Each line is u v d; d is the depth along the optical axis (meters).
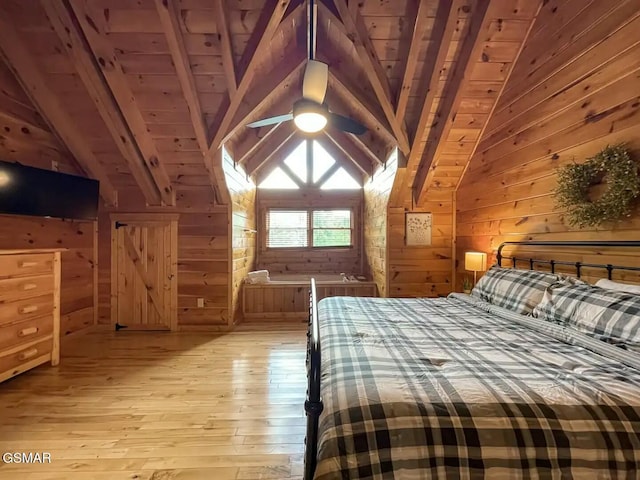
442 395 1.16
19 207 3.11
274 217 6.80
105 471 1.76
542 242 2.84
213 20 2.63
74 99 3.32
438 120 3.56
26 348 2.86
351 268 6.80
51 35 2.79
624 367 1.41
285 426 2.18
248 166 5.46
